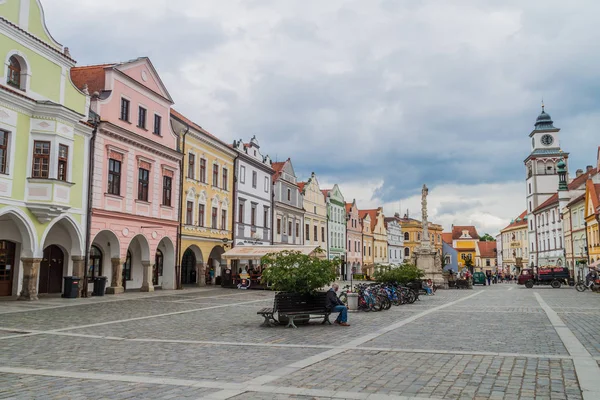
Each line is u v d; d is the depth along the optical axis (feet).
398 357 33.17
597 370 28.86
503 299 97.14
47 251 90.17
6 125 72.38
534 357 33.09
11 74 75.10
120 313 61.93
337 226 243.19
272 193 175.32
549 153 284.61
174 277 115.34
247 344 38.91
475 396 23.43
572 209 212.84
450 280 155.22
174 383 25.73
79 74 100.99
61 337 42.09
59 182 77.82
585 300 93.66
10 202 72.64
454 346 37.93
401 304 81.82
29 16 78.23
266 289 119.44
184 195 120.67
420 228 381.81
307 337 42.96
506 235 381.60
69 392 23.97
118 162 97.76
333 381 26.14
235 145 150.00
